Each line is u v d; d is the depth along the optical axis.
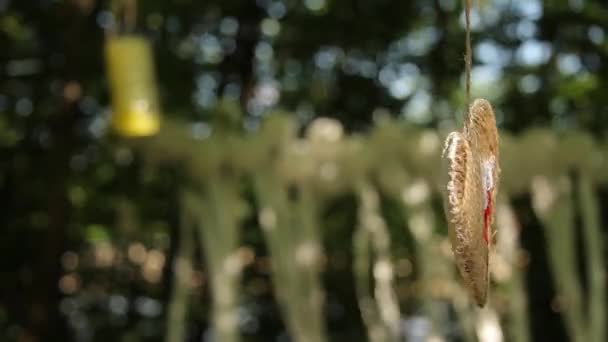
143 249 5.07
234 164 3.61
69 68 4.37
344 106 4.98
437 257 3.61
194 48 4.92
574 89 4.74
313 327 3.59
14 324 4.49
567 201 3.81
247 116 4.84
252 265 4.88
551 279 4.73
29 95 4.58
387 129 3.64
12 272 4.59
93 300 4.86
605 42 4.76
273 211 3.64
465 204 0.85
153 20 4.77
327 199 3.96
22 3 4.49
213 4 4.81
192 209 3.65
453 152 0.86
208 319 4.51
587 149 3.76
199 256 4.55
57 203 4.36
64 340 4.65
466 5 0.97
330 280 4.77
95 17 4.46
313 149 3.65
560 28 4.79
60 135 4.36
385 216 4.45
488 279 0.91
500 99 4.97
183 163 3.64
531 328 4.77
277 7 4.96
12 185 4.55
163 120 3.69
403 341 4.47
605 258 4.46
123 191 4.67
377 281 3.73
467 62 0.96
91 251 4.96
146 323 4.79
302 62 5.03
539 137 3.75
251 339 4.83
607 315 4.23
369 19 4.88
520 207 4.67
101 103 4.61
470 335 3.49
